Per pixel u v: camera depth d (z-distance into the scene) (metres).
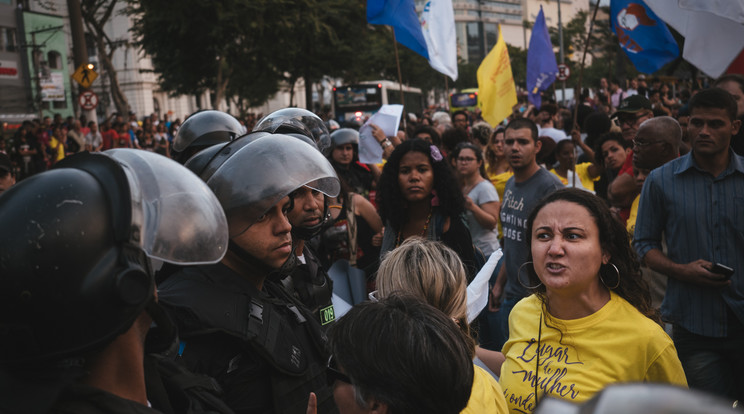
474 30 141.00
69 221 0.95
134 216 1.01
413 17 7.09
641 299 2.19
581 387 2.08
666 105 13.53
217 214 1.20
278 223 1.85
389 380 1.24
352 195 3.99
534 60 10.62
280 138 1.96
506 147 4.38
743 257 3.12
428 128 6.72
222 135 3.31
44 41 32.84
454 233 3.82
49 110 33.78
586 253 2.08
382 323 1.29
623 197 4.17
